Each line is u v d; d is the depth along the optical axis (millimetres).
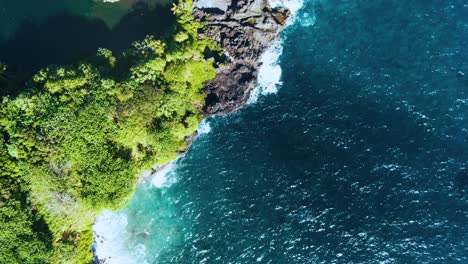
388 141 90125
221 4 89375
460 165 88812
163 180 90000
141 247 87562
